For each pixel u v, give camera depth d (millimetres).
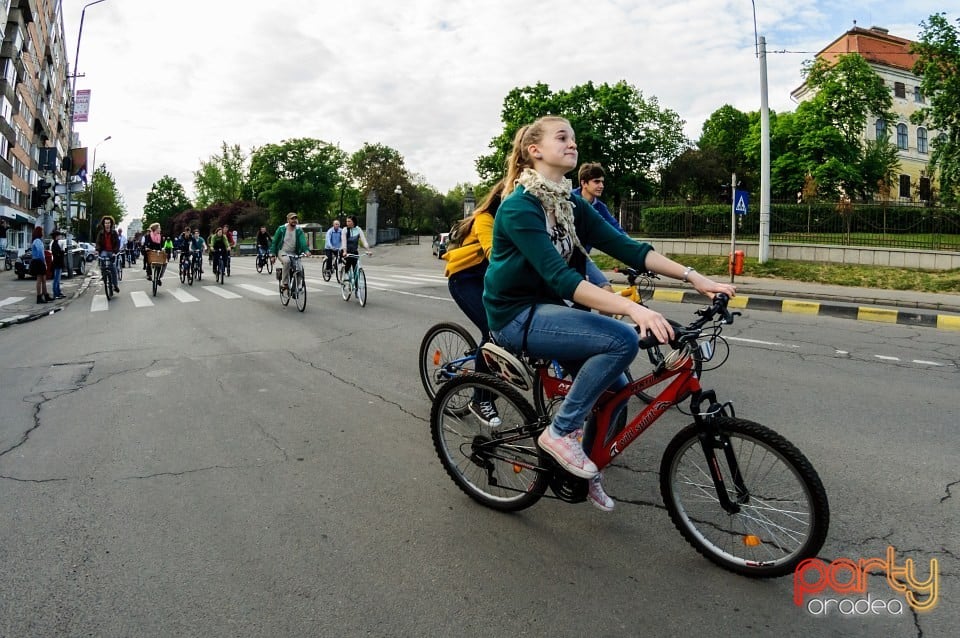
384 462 3836
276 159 80438
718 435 2619
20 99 45250
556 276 2506
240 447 4094
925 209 18031
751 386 5684
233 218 78938
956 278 14289
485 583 2520
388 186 78688
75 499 3297
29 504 3234
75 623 2256
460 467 3346
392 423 4590
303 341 7832
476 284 4332
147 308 11766
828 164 36750
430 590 2467
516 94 44156
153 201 113812
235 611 2330
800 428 4480
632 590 2473
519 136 2863
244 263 35031
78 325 9867
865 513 3129
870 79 39000
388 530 2969
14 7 40312
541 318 2705
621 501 3289
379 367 6375
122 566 2639
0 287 17297
